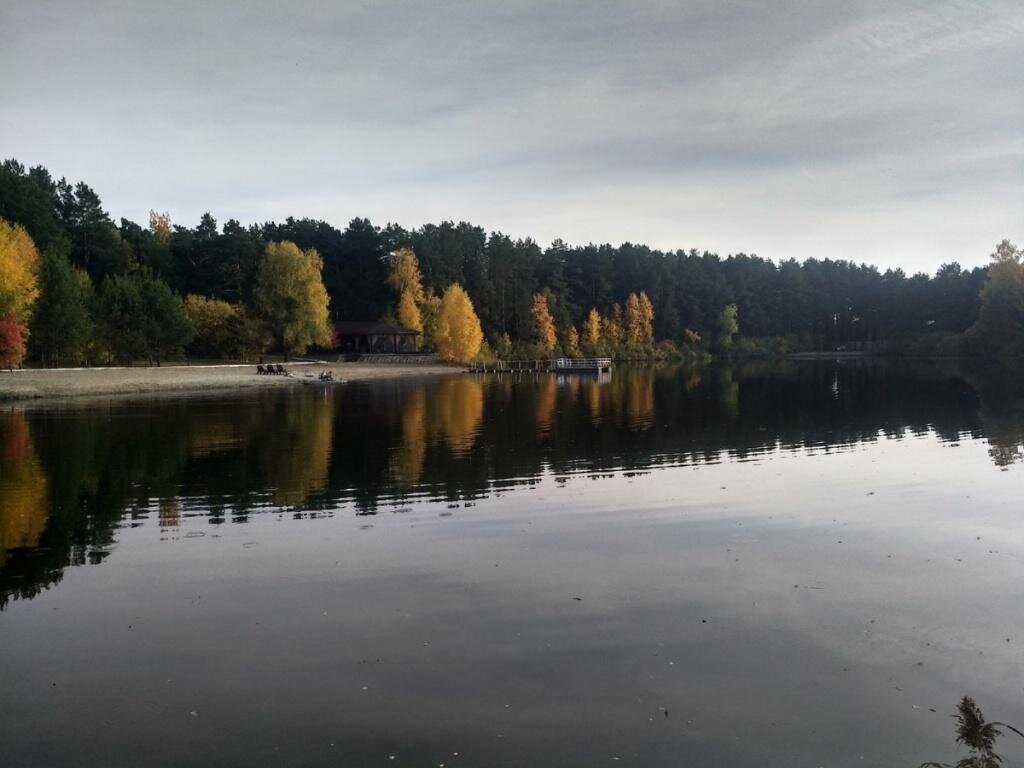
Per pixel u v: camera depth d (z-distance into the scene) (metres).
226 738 6.74
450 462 21.77
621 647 8.50
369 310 109.19
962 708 6.52
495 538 13.35
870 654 8.27
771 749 6.47
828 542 12.81
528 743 6.59
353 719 7.03
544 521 14.60
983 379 59.34
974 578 10.78
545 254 135.00
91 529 14.21
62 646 8.77
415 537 13.48
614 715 7.04
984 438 25.38
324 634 9.01
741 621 9.24
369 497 16.98
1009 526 13.75
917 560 11.70
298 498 16.91
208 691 7.61
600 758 6.35
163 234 116.25
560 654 8.34
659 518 14.75
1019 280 90.12
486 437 27.41
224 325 80.56
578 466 20.98
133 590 10.72
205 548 12.88
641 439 26.69
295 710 7.21
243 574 11.40
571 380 72.00
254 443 25.80
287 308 85.50
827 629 8.96
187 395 50.41
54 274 58.22
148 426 30.89
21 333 51.09
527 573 11.27
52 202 87.62
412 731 6.80
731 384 61.09
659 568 11.45
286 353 87.25
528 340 115.69
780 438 26.59
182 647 8.69
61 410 38.16
